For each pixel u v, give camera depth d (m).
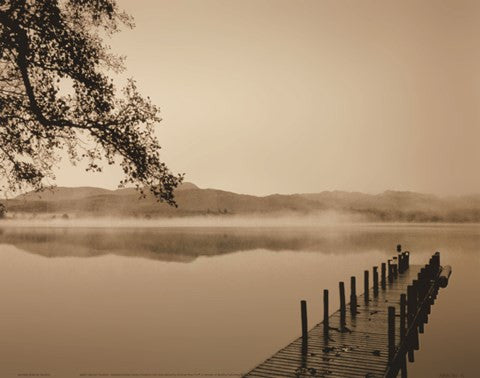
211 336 24.41
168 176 10.70
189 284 44.34
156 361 19.83
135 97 10.78
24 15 9.72
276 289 40.66
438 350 23.02
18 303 35.78
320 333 13.52
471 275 47.69
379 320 15.30
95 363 19.78
